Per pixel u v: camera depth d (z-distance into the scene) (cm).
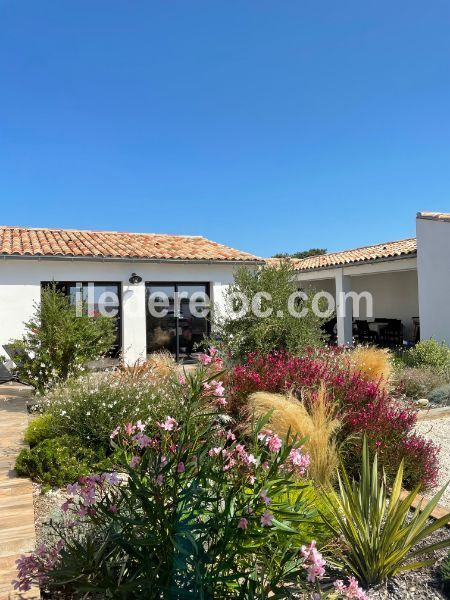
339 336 1756
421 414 804
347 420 516
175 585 216
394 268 1570
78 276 1330
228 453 249
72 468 478
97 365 994
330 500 354
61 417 570
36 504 430
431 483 486
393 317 2080
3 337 1231
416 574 321
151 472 231
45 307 944
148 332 1445
